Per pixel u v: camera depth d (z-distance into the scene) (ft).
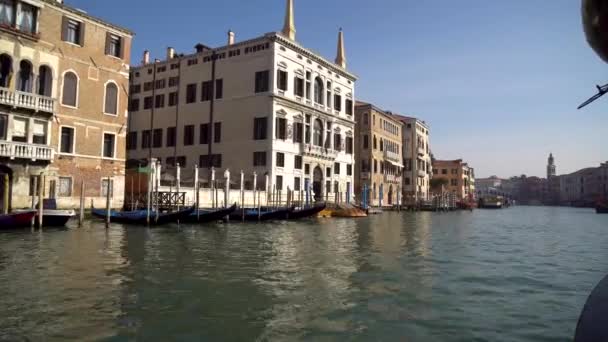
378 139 190.80
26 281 31.42
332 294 29.81
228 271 36.96
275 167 116.67
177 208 85.97
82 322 22.93
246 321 23.73
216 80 125.80
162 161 133.18
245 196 108.78
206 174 123.44
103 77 86.07
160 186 90.43
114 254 43.98
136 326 22.54
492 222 133.08
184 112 130.00
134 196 93.91
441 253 52.03
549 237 80.48
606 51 8.14
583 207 418.51
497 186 618.03
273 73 117.08
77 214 80.74
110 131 87.04
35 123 75.15
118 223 74.90
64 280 32.04
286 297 28.78
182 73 131.34
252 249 50.47
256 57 119.85
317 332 22.26
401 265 42.04
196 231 68.85
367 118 183.52
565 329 23.47
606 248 62.03
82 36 82.84
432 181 291.17
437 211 215.92
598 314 9.54
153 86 136.36
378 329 22.90
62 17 79.71
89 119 83.46
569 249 60.54
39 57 76.38
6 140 70.38
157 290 29.91
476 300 29.30
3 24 71.36
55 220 64.85
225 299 28.02
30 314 24.03
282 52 120.37
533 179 599.57
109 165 86.69
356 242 60.70
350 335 21.91
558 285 34.76
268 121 116.47
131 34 91.25
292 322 23.73
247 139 119.34
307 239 62.64
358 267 40.27
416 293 30.73
